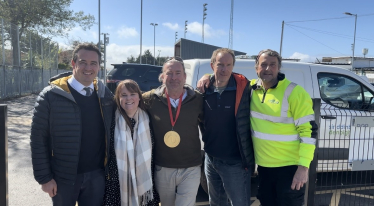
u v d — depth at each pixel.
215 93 2.84
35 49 18.59
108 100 2.60
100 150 2.59
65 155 2.38
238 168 2.83
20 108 12.08
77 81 2.48
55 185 2.44
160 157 2.80
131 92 2.59
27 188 4.37
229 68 2.76
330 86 4.49
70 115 2.37
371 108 4.39
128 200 2.66
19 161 5.56
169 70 2.66
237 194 2.83
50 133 2.39
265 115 2.69
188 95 2.76
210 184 3.10
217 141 2.84
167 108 2.74
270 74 2.62
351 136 3.47
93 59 2.44
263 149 2.74
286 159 2.68
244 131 2.79
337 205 3.99
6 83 14.49
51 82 2.47
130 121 2.66
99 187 2.61
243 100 2.78
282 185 2.73
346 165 3.71
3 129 2.40
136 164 2.65
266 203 2.95
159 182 2.86
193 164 2.83
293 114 2.61
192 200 2.86
